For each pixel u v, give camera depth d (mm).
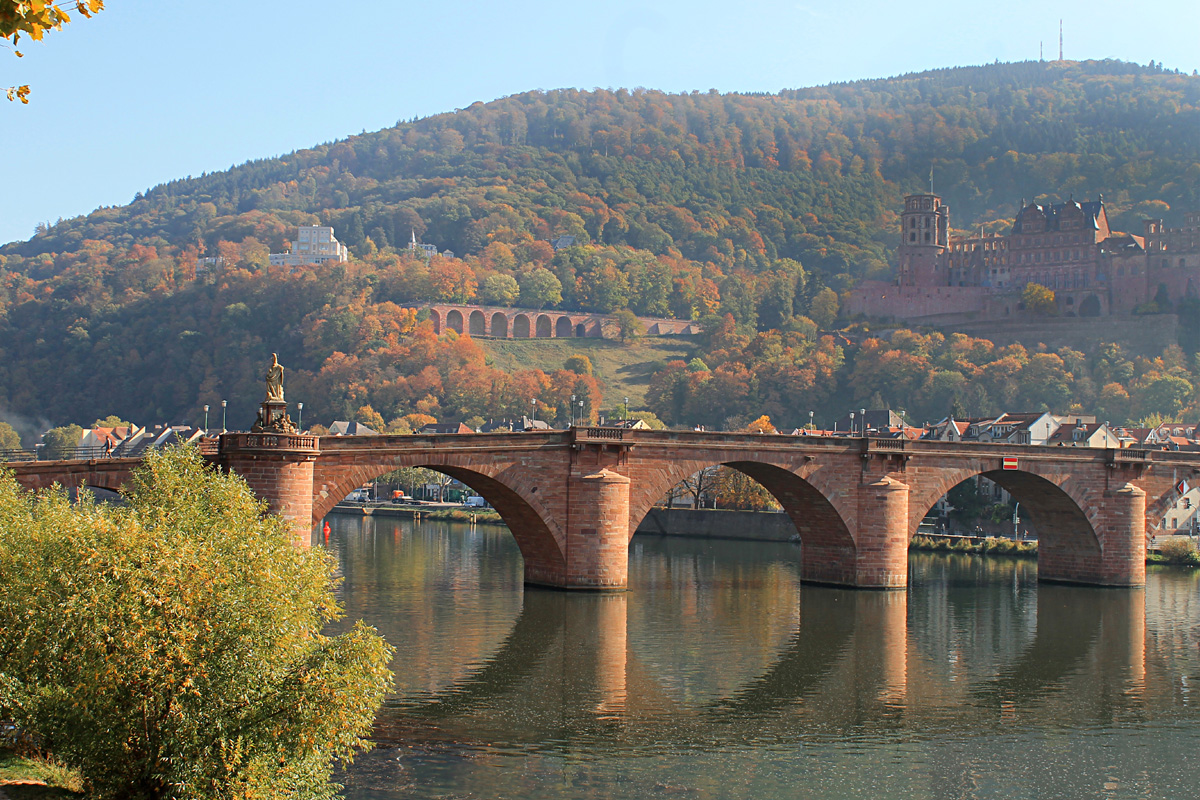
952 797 47188
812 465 97875
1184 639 81750
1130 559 109625
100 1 18391
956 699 62875
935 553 141750
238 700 34469
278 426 72875
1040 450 107375
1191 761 52531
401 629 77000
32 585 36500
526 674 65188
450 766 48562
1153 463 112562
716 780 48125
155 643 33719
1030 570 124250
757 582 106562
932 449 102250
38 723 35469
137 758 34125
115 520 39156
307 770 35906
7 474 57531
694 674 66750
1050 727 57719
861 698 62625
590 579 91375
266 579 37094
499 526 182500
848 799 46531
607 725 55594
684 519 165875
